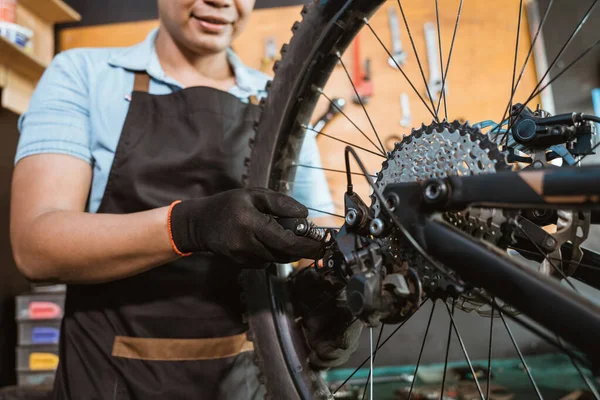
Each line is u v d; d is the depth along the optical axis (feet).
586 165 0.97
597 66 4.72
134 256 1.72
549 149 1.57
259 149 2.06
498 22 4.92
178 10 2.34
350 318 1.85
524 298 1.03
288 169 2.11
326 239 1.63
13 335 4.67
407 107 4.84
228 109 2.39
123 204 2.19
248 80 2.71
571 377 3.40
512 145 1.60
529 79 4.82
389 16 5.02
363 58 5.00
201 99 2.35
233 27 2.56
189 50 2.60
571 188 0.97
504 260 1.07
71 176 2.10
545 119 1.50
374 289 1.23
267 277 2.00
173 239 1.66
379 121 4.89
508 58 4.88
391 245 1.42
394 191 1.31
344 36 1.87
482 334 4.09
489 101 4.86
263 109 2.10
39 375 4.34
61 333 2.27
